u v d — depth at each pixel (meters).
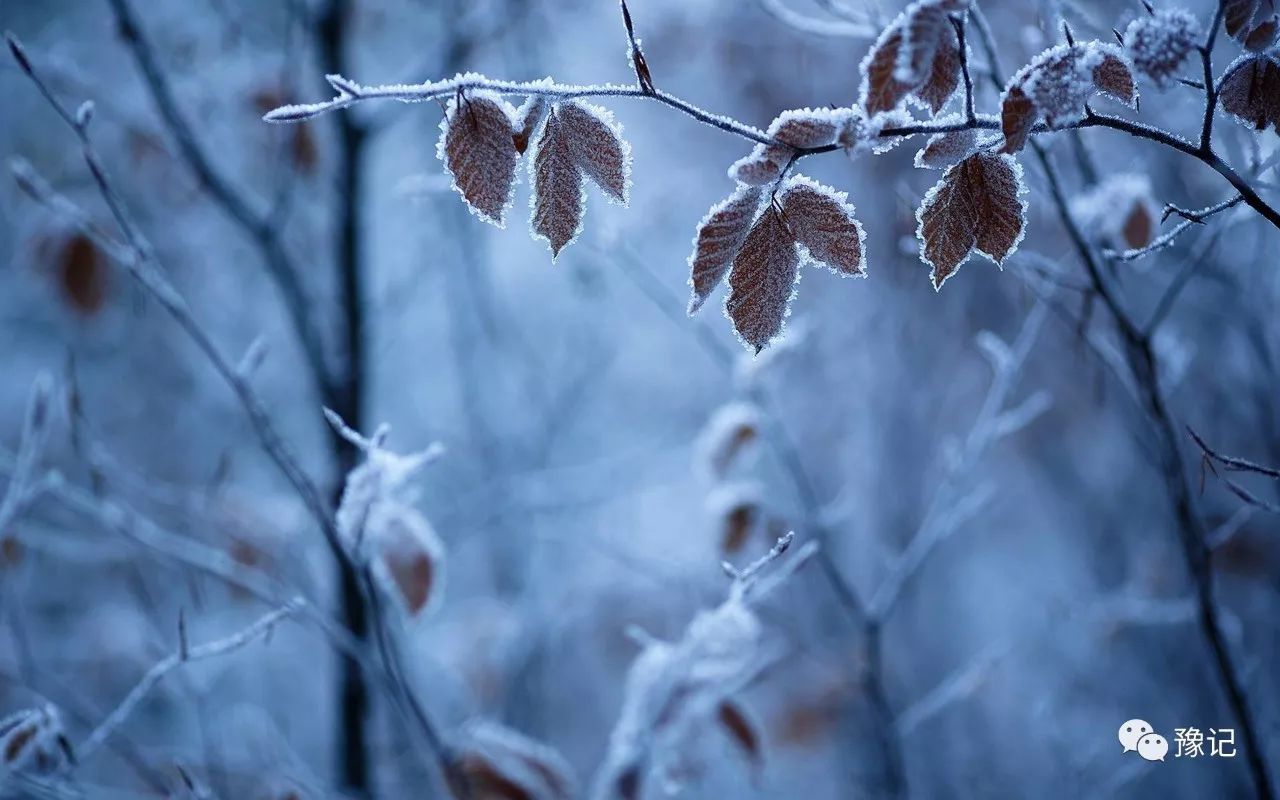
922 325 3.86
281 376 4.98
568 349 4.50
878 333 4.12
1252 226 2.29
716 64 4.13
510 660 3.35
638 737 1.87
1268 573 2.92
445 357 5.84
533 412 4.61
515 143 0.97
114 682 3.71
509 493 3.65
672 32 4.00
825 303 4.39
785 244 0.96
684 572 2.80
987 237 1.01
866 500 4.43
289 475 1.73
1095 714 3.61
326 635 2.14
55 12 4.93
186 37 3.25
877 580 3.96
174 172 3.27
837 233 0.95
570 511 4.33
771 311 0.97
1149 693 3.49
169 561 2.41
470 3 2.97
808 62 3.88
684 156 4.73
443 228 3.56
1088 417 3.71
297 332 2.64
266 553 2.79
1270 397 2.40
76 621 4.05
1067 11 1.70
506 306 4.36
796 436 4.56
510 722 3.20
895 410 3.91
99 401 5.42
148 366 5.13
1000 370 2.37
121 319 4.50
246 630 1.71
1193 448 3.00
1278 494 2.39
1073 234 1.59
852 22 2.10
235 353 4.72
